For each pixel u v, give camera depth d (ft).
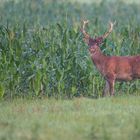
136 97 209.36
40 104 195.42
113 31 241.35
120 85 232.32
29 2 481.87
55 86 224.74
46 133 142.92
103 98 204.74
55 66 226.58
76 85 228.22
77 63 227.40
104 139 136.46
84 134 141.79
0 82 215.31
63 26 239.50
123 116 164.04
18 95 221.87
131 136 139.13
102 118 159.94
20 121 160.76
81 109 180.04
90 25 260.21
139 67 218.38
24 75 223.51
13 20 402.11
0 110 183.32
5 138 138.92
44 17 448.24
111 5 512.22
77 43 232.53
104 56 220.64
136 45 241.96
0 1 508.53
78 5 493.77
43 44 229.25
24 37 233.14
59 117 164.25
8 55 226.58
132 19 272.72
